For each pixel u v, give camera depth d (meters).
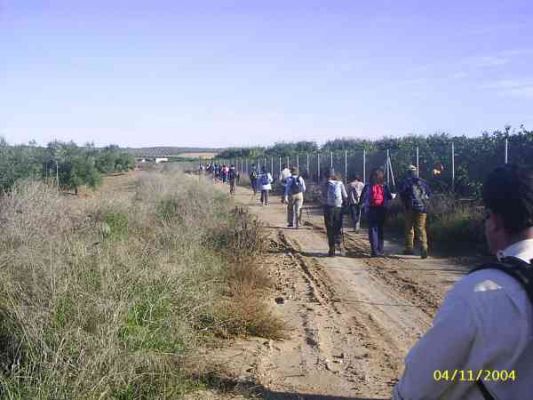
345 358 6.32
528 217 1.94
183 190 22.05
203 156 129.00
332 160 30.17
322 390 5.38
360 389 5.43
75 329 4.94
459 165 18.84
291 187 18.39
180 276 7.14
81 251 6.60
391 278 10.67
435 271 11.30
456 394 1.87
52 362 4.47
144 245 8.54
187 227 11.73
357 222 17.84
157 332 5.64
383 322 7.75
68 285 5.66
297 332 7.29
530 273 1.80
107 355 4.69
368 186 13.34
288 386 5.46
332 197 13.07
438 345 1.84
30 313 5.21
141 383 4.82
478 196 16.39
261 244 12.79
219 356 6.12
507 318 1.76
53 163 29.31
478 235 13.62
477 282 1.84
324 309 8.42
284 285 10.01
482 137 18.95
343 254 13.41
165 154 144.50
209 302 6.82
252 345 6.59
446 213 15.75
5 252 6.86
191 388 5.20
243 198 32.50
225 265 9.83
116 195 15.73
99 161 45.19
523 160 15.62
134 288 6.22
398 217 18.00
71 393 4.27
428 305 8.64
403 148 24.59
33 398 4.12
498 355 1.76
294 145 64.56
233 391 5.21
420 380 1.88
